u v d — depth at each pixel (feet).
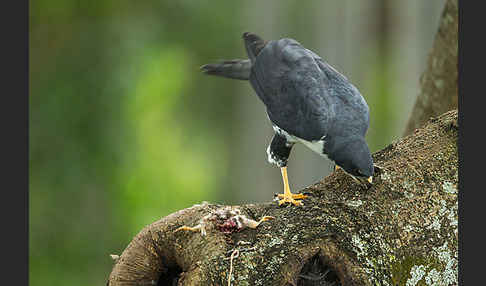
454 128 22.66
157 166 55.36
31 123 51.44
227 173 67.05
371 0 63.10
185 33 64.28
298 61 26.89
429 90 31.53
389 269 19.62
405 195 21.11
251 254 19.69
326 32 64.64
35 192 49.88
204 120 66.49
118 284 21.88
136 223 51.42
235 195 66.74
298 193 22.59
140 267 21.79
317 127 25.30
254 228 20.65
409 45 63.26
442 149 22.16
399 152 22.89
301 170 63.82
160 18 62.75
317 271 19.79
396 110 63.00
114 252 50.26
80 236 50.03
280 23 65.67
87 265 49.73
